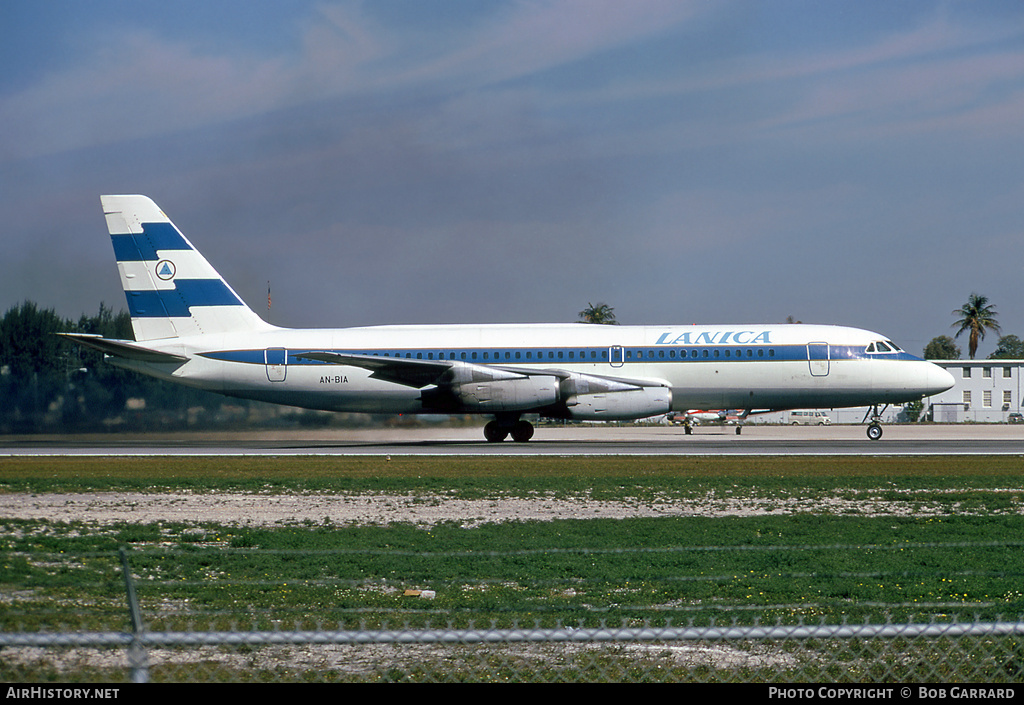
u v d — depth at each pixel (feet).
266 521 256.93
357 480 344.90
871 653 134.82
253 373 549.95
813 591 176.45
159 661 129.18
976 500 290.35
